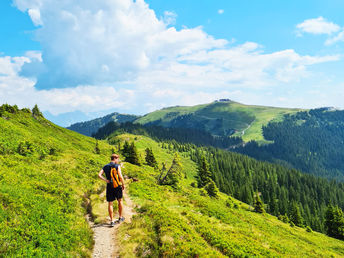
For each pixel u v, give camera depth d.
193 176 133.50
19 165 14.58
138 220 9.81
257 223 34.22
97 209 11.34
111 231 8.79
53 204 9.64
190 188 64.56
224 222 22.91
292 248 22.91
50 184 13.00
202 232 12.88
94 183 18.86
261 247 15.31
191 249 8.01
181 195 31.08
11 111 60.72
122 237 8.08
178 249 7.74
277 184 168.75
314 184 172.38
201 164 91.44
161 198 22.02
